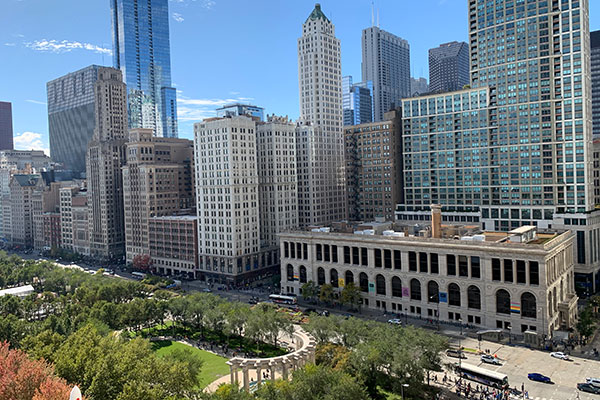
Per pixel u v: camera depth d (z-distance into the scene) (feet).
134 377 307.78
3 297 572.10
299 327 524.52
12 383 266.98
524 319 470.80
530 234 532.73
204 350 472.85
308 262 647.97
